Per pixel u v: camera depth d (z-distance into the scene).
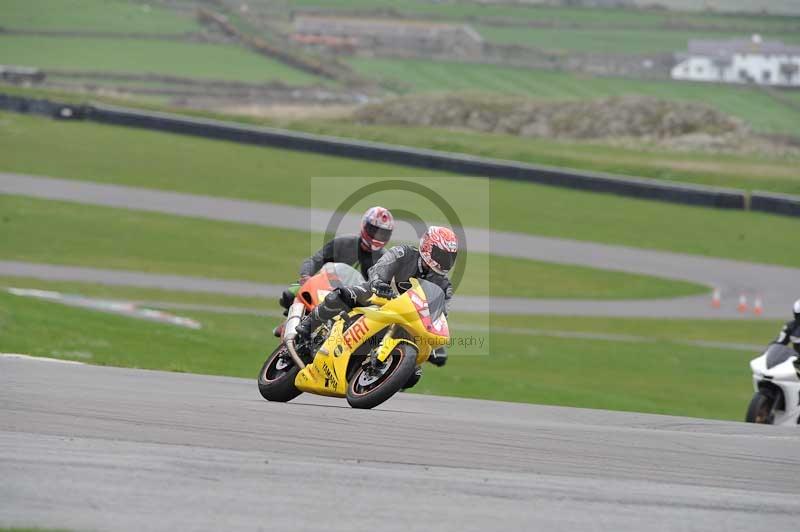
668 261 135.62
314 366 27.77
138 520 11.71
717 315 110.19
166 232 125.00
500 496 14.96
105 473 14.20
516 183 178.12
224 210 141.12
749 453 23.64
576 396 64.00
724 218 163.62
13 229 119.00
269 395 29.12
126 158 171.50
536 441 22.73
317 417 23.75
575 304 110.31
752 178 189.00
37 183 148.25
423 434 22.09
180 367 54.84
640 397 69.75
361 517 12.80
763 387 44.12
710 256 139.88
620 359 85.88
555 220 154.50
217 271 107.50
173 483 13.91
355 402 26.81
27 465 14.31
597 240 144.50
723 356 90.62
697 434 28.39
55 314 65.38
